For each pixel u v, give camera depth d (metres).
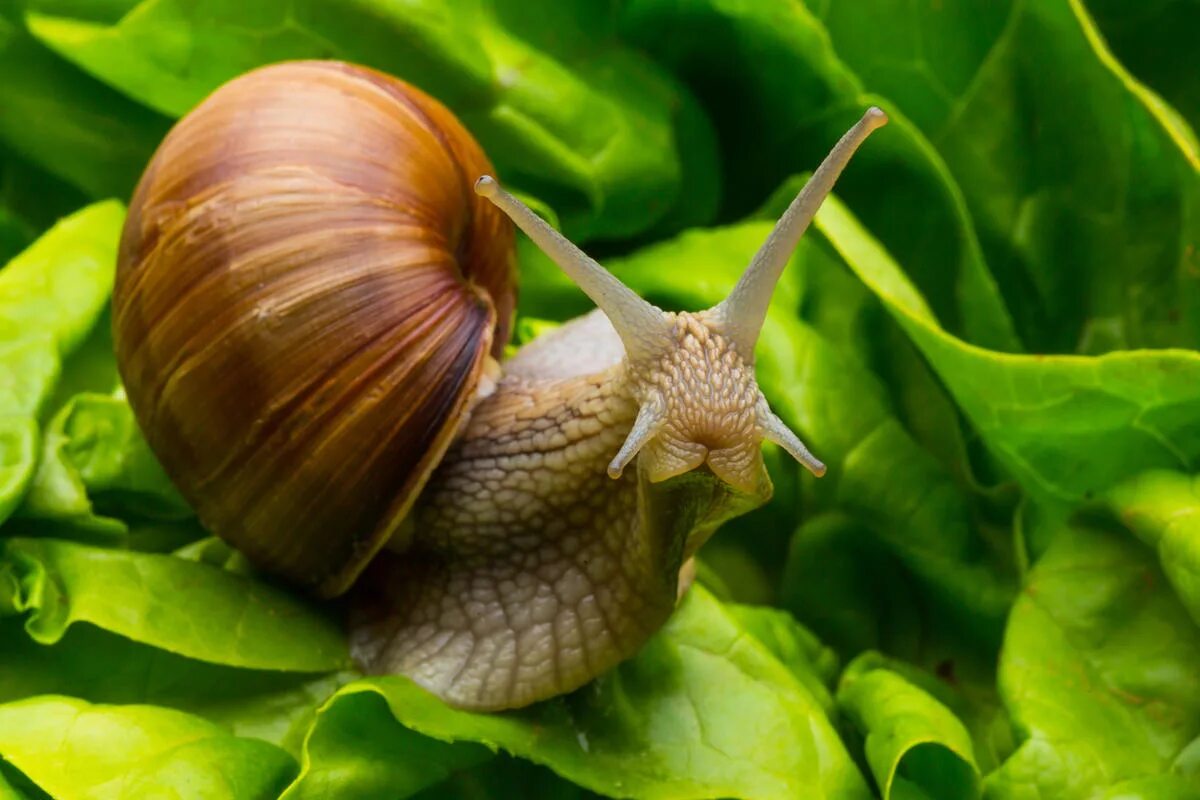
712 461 0.24
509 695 0.25
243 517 0.25
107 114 0.28
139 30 0.27
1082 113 0.28
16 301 0.26
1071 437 0.26
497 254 0.26
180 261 0.25
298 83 0.25
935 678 0.27
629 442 0.24
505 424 0.25
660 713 0.25
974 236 0.28
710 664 0.26
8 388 0.26
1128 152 0.28
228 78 0.27
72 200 0.29
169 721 0.24
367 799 0.24
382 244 0.25
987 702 0.27
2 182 0.28
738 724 0.25
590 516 0.25
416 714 0.25
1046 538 0.27
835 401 0.27
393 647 0.25
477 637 0.25
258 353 0.25
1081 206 0.28
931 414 0.28
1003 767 0.25
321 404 0.25
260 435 0.25
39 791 0.24
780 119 0.29
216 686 0.25
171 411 0.25
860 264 0.27
